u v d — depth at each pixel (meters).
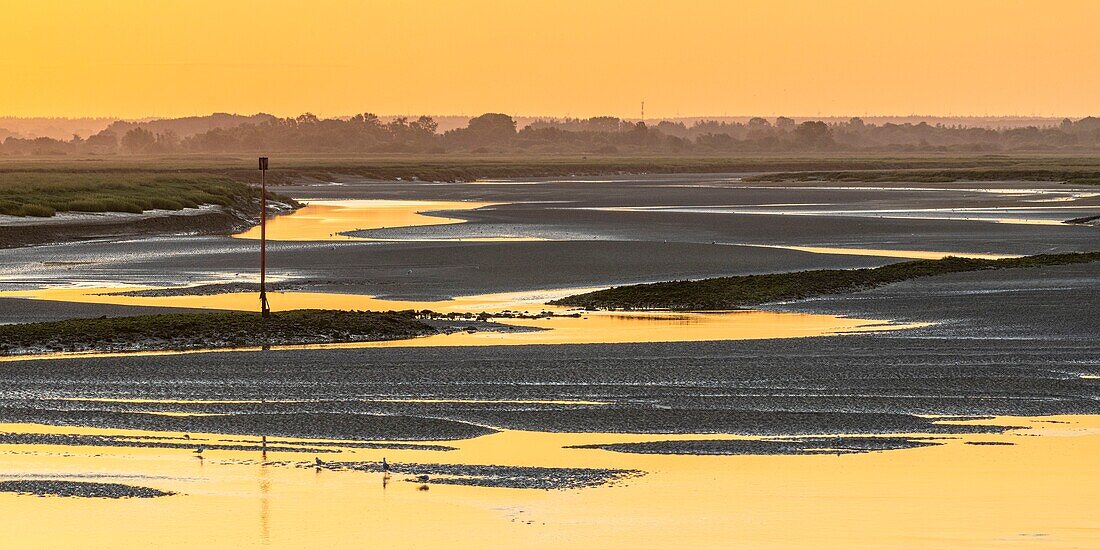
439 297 173.12
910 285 179.62
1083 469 76.38
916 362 114.56
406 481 73.88
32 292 176.25
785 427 88.50
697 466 77.88
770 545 61.31
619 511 67.69
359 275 197.50
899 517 66.00
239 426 88.81
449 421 90.44
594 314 155.75
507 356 119.19
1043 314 147.38
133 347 127.44
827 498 70.12
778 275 183.50
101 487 72.06
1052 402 96.88
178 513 67.06
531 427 88.88
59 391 101.06
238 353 122.31
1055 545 60.53
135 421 90.06
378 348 125.56
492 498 70.25
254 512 67.31
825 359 116.12
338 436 86.06
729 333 137.62
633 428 88.44
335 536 63.25
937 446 82.75
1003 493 70.88
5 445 82.25
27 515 66.56
